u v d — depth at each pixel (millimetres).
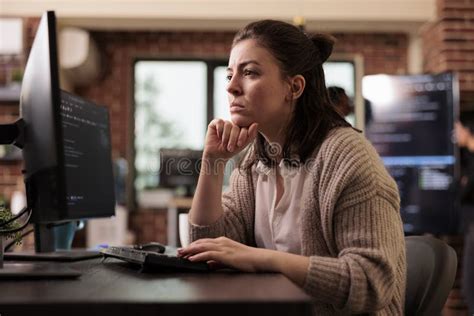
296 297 687
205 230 1276
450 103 4305
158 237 5461
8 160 5023
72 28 5039
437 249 1207
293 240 1216
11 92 4848
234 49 1235
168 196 5383
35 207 1100
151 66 5688
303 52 1230
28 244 3285
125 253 1196
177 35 5582
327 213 1099
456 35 4676
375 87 4414
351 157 1102
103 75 5531
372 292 983
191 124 5668
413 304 1199
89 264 1251
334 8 4895
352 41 5590
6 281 905
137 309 661
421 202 4305
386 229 1049
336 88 1602
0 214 1214
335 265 982
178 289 778
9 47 4879
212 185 1270
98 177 1683
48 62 940
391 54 5605
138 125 5641
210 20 4984
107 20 4973
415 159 4336
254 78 1192
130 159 5531
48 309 661
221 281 870
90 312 662
